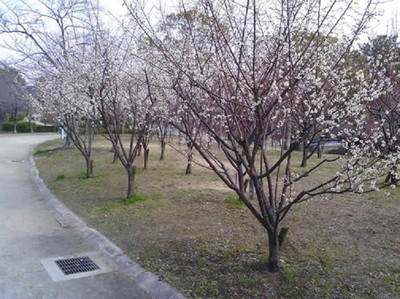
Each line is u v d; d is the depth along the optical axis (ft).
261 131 11.55
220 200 22.99
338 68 12.16
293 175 17.04
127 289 12.42
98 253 15.67
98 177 32.09
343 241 15.64
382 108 18.76
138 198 23.40
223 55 11.62
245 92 11.37
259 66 11.53
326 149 49.90
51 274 13.53
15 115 129.08
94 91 25.29
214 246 15.31
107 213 20.88
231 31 11.47
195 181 29.55
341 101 11.88
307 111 11.38
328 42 12.59
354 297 11.04
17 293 12.00
